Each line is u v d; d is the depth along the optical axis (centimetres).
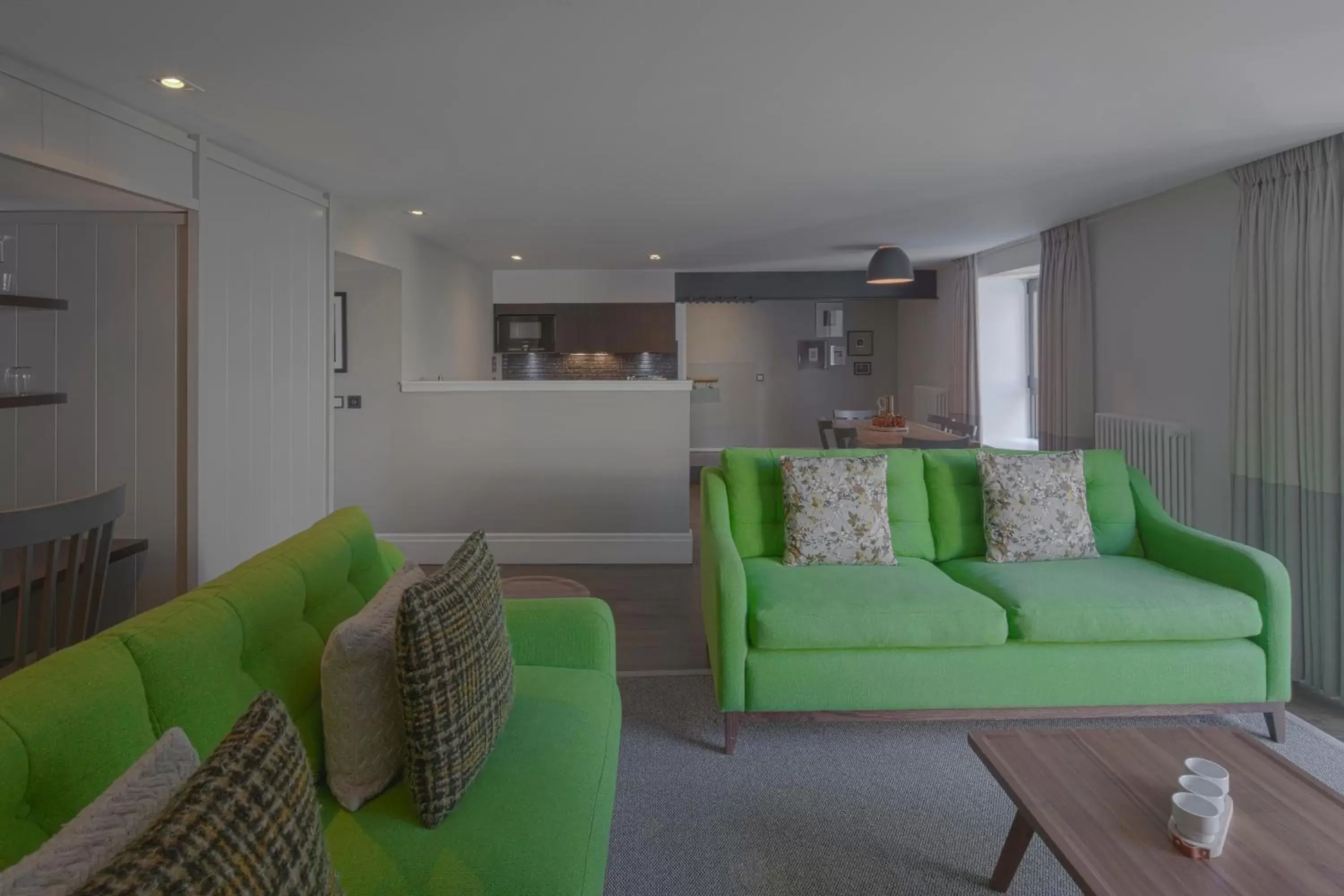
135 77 251
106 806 78
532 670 203
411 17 211
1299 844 143
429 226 519
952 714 257
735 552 269
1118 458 330
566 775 153
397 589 169
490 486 520
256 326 354
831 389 980
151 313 312
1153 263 446
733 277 771
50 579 180
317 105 279
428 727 132
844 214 487
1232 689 257
